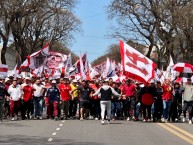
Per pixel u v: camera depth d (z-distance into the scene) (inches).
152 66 836.6
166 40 1781.5
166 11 1729.8
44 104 908.0
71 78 1120.2
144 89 832.3
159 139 567.8
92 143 519.5
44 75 1098.1
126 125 754.2
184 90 824.9
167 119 853.8
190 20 1579.7
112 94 800.3
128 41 2022.6
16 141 533.3
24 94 861.8
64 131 650.8
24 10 1870.1
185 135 618.2
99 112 885.8
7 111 896.3
